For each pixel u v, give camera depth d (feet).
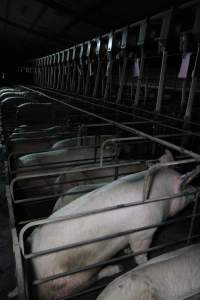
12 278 7.62
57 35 33.42
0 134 14.21
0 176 11.93
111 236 5.93
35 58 62.39
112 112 19.56
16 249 4.75
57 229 6.34
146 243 7.36
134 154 13.35
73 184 10.23
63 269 6.29
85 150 11.44
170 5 13.51
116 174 9.46
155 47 15.40
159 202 7.29
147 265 5.60
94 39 23.32
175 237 9.21
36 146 13.05
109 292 5.00
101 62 23.39
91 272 6.84
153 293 4.94
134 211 6.88
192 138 12.53
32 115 19.89
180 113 14.52
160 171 7.88
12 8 31.45
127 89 24.95
